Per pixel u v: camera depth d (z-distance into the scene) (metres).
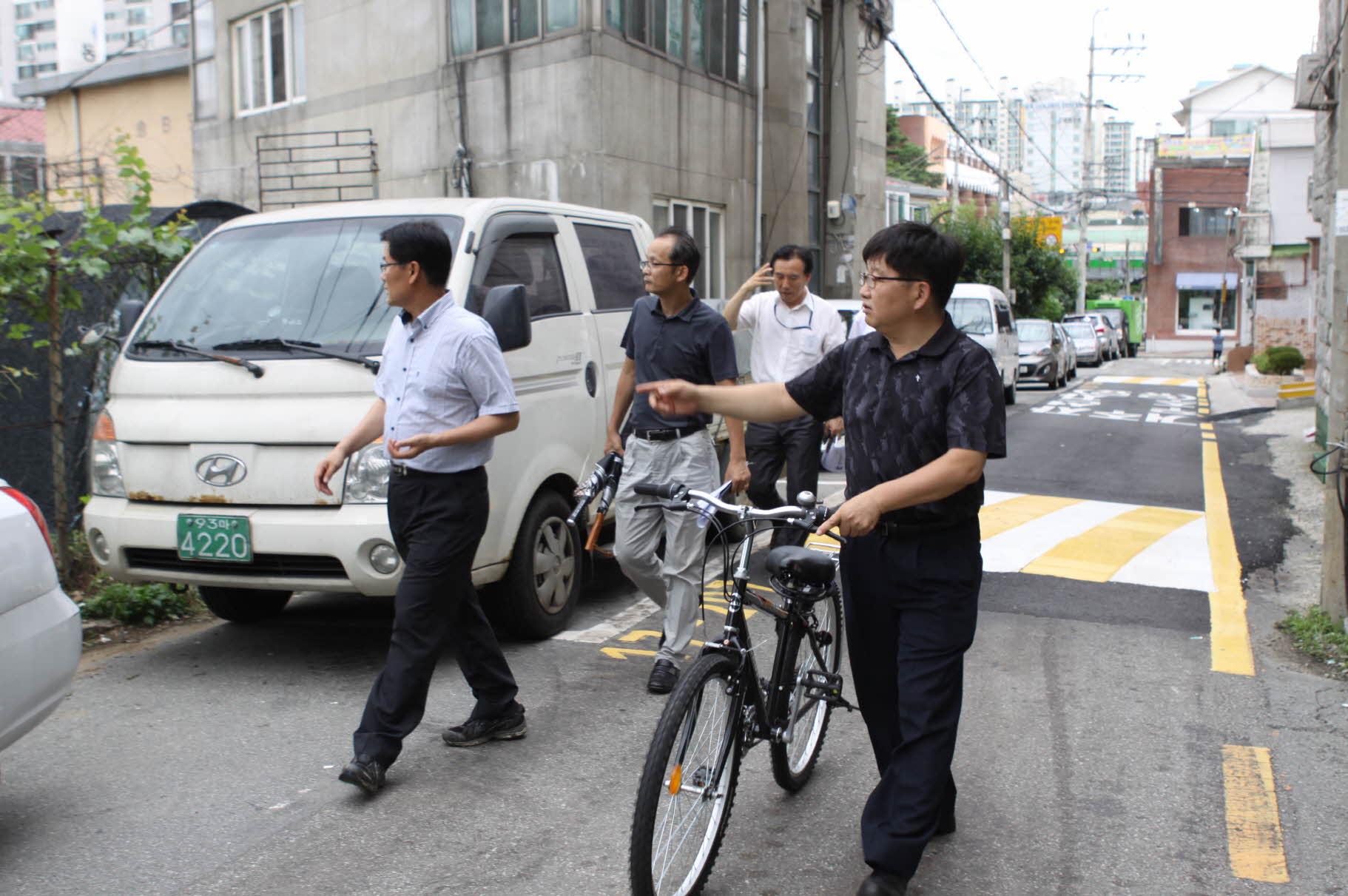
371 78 16.92
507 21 15.26
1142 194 52.06
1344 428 5.59
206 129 20.00
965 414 3.00
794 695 3.71
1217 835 3.65
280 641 5.78
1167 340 51.78
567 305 6.00
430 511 3.98
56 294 6.17
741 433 5.05
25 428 6.57
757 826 3.75
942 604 3.12
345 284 5.34
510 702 4.41
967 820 3.77
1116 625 5.96
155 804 3.87
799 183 19.67
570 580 5.91
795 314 6.18
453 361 3.97
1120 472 11.45
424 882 3.34
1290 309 27.25
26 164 7.43
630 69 15.12
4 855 3.51
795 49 19.36
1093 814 3.81
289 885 3.32
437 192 16.20
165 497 5.05
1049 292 42.31
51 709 3.63
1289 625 5.87
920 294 3.05
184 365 5.14
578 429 5.89
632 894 2.97
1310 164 26.52
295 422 4.86
